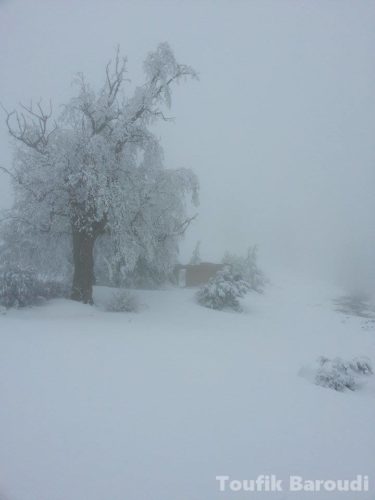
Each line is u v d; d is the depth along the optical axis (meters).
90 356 8.48
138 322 13.66
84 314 14.00
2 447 4.52
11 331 10.38
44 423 5.16
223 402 6.24
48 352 8.55
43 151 16.08
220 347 10.70
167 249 18.56
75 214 15.71
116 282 21.66
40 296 15.16
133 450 4.60
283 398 6.66
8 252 16.95
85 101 15.91
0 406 5.58
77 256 16.14
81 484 3.94
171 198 17.36
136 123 16.62
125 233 15.97
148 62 16.12
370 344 14.10
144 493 3.82
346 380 7.84
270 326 16.55
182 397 6.34
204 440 4.93
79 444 4.68
